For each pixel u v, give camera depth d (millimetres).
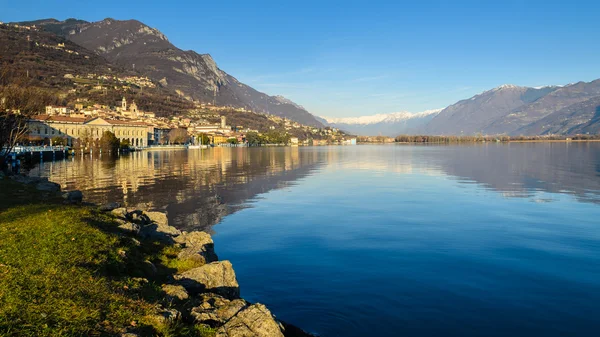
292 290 18234
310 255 23938
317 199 45688
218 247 25828
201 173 75312
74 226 17344
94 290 10688
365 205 41969
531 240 27750
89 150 142500
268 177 69812
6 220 18812
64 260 12602
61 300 9734
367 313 15930
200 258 17453
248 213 37312
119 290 11312
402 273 20719
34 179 40656
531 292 18375
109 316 9516
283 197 47156
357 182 63281
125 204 41219
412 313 16000
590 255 24141
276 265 21984
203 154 159250
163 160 114438
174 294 12438
